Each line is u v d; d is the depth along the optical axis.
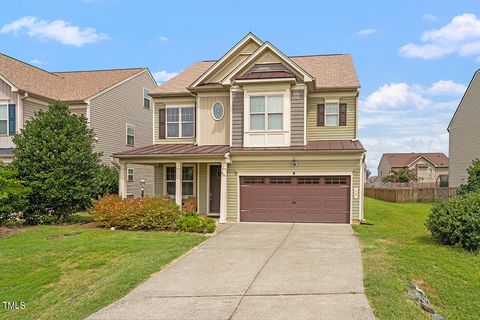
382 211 21.03
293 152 16.11
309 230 14.17
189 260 9.31
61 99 22.28
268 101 16.94
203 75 18.50
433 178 61.34
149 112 28.92
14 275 8.86
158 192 19.41
